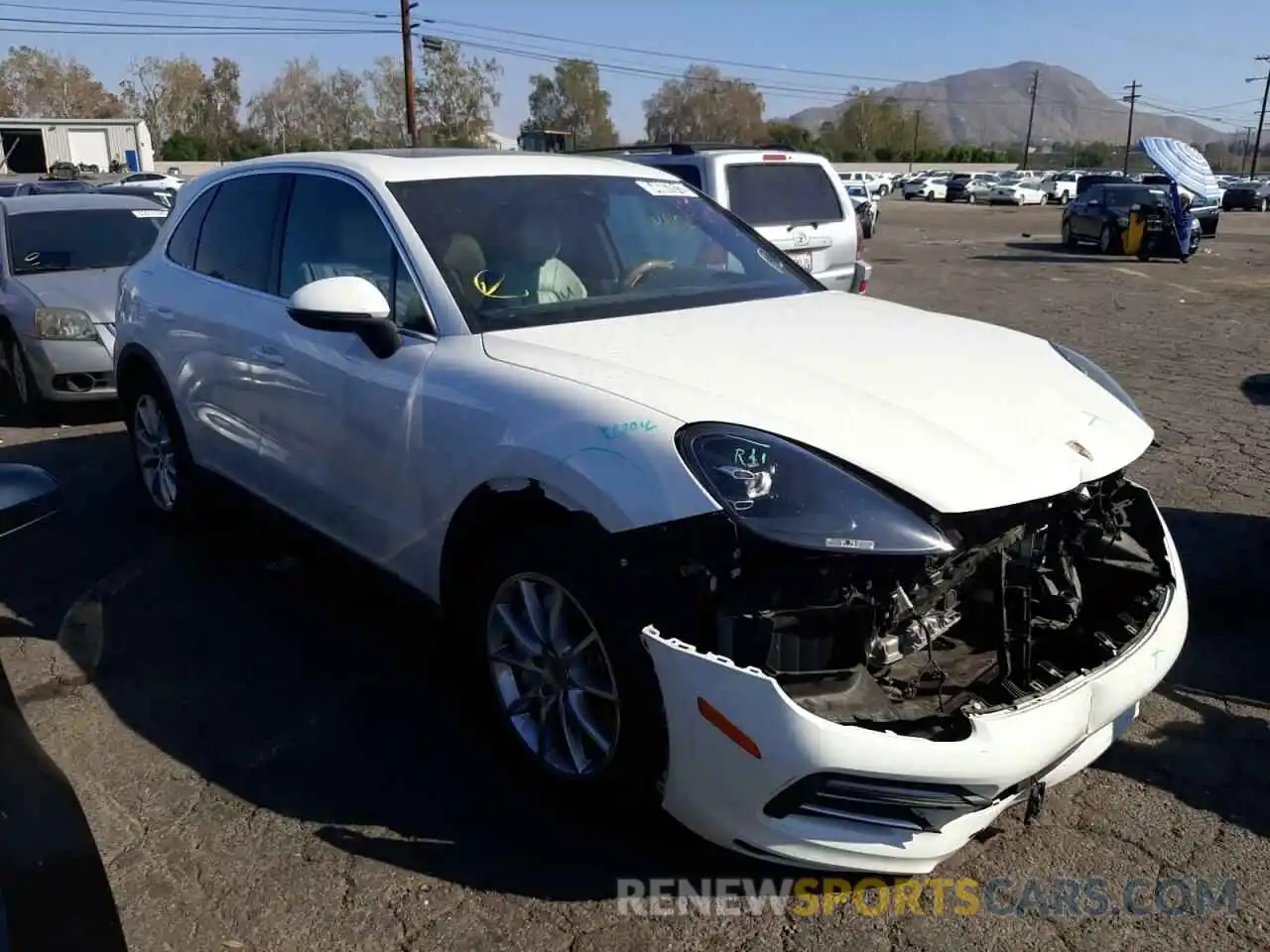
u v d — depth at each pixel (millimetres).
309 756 3238
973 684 2553
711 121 102125
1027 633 2588
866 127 103438
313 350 3650
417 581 3365
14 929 1534
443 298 3262
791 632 2375
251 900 2631
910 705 2439
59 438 7059
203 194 4742
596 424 2600
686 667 2379
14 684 3674
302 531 4004
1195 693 3607
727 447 2441
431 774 3139
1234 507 5434
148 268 4988
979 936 2523
